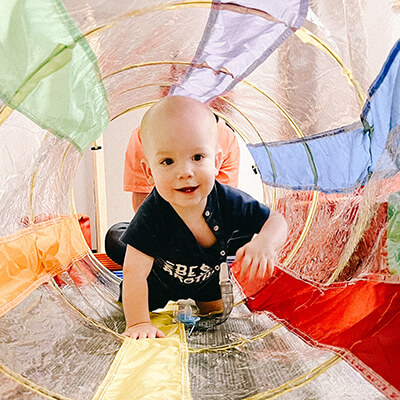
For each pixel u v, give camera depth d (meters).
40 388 0.79
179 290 1.53
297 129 1.57
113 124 3.55
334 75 1.14
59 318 1.18
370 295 0.90
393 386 0.65
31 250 1.30
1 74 0.79
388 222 0.86
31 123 1.04
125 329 1.36
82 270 1.79
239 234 1.53
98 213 3.52
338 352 0.84
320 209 1.50
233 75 1.55
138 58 1.39
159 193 1.36
